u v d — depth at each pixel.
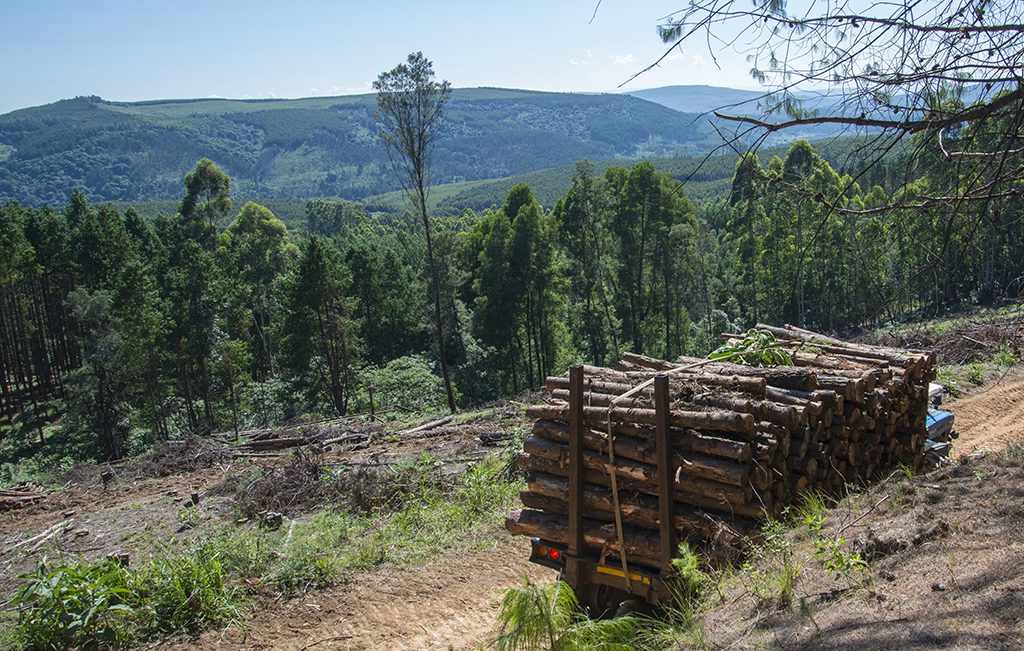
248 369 57.69
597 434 6.43
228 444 20.38
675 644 5.13
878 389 7.64
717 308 56.19
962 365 18.62
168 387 45.03
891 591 4.66
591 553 6.59
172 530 11.98
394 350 55.69
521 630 4.74
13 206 59.59
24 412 53.31
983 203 3.79
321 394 45.50
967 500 5.85
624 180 53.94
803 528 6.03
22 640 7.16
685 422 6.05
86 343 41.78
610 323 53.38
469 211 145.12
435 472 13.38
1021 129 3.55
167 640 7.30
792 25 3.53
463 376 47.19
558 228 53.62
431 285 44.88
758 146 3.77
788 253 40.88
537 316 53.47
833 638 4.23
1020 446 7.26
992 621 3.88
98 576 7.74
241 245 68.56
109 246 57.94
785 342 8.70
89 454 40.88
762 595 5.23
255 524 11.73
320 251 45.66
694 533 6.06
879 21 3.45
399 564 9.27
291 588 8.45
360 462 15.27
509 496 11.89
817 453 6.68
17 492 15.56
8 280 51.31
